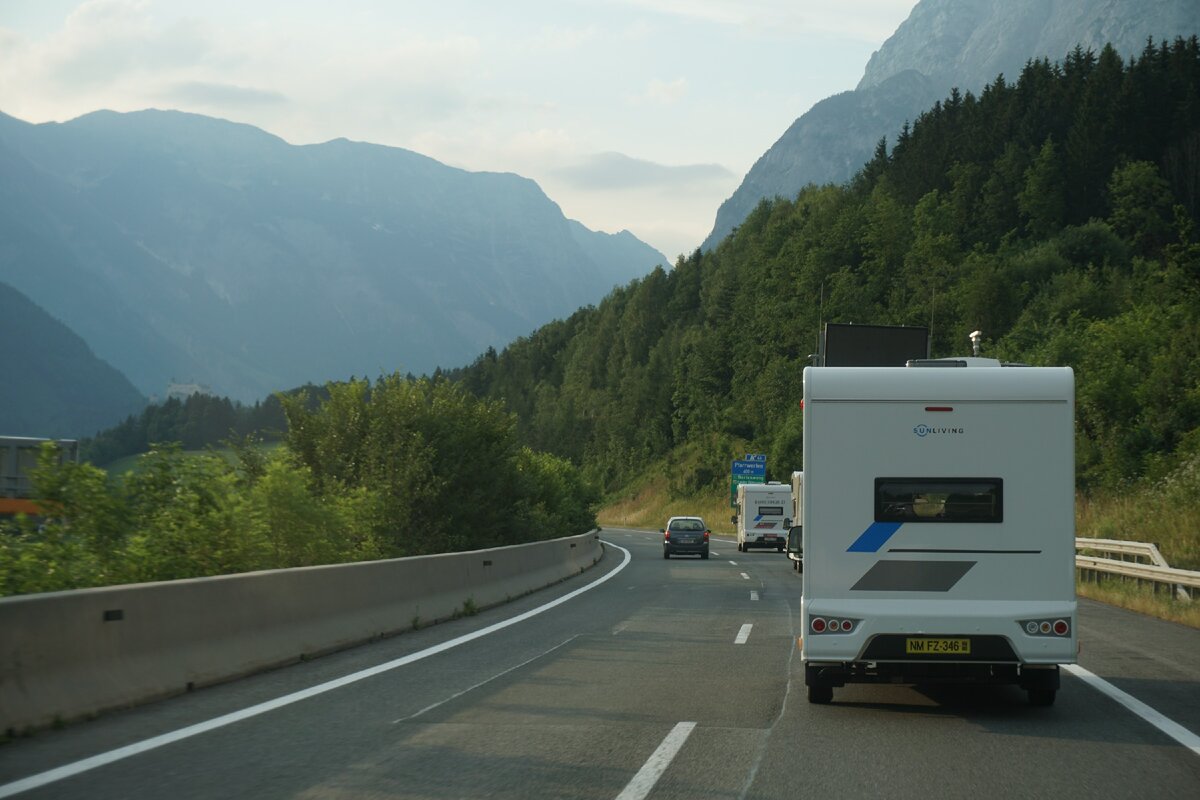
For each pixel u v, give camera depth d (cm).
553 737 912
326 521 2127
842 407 1073
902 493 1063
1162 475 4506
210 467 1938
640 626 1828
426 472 3048
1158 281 9919
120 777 756
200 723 947
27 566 1430
